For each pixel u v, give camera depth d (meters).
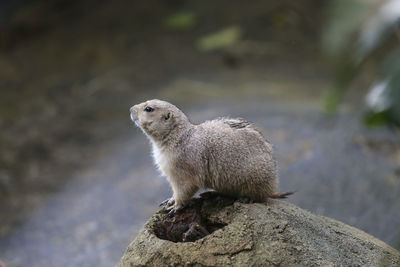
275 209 7.57
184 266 6.84
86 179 19.09
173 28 33.84
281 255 6.72
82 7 35.72
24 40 32.09
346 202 14.77
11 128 23.02
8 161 20.41
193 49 32.00
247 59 31.20
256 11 35.56
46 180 19.25
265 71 29.89
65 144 21.89
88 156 20.88
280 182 16.27
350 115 21.67
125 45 31.70
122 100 25.78
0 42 31.34
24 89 27.00
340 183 15.90
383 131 19.61
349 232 8.05
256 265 6.64
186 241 7.42
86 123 23.64
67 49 31.09
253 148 8.04
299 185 15.96
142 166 19.33
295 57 31.41
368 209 14.29
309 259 6.80
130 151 20.73
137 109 8.60
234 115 22.44
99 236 15.30
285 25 34.06
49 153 21.19
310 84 27.92
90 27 33.47
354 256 7.23
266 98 25.44
